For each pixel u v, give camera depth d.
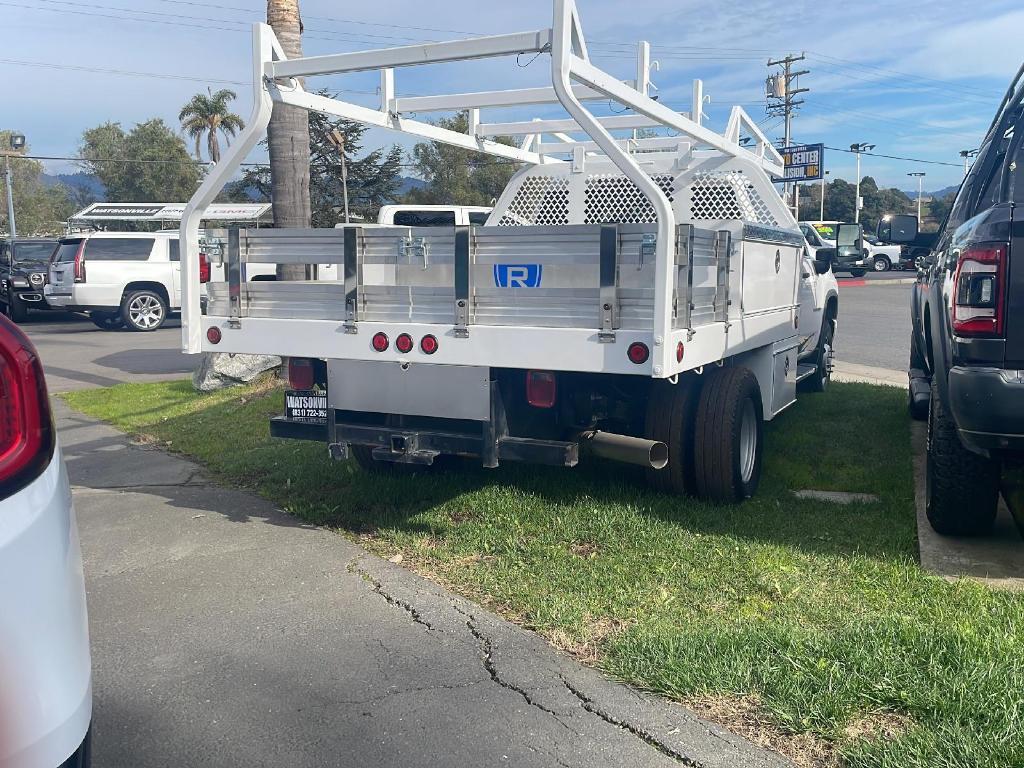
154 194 64.62
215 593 4.39
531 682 3.43
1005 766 2.70
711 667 3.36
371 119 5.89
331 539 5.16
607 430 5.59
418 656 3.68
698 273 4.74
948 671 3.23
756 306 6.12
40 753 1.70
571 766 2.90
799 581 4.25
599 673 3.48
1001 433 4.00
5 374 1.77
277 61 5.02
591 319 4.36
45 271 21.53
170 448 7.71
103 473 6.87
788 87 60.88
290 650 3.76
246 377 10.40
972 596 3.98
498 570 4.53
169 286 19.75
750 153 6.92
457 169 49.50
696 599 4.09
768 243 6.32
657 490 5.60
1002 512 5.31
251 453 7.20
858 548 4.71
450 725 3.16
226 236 5.23
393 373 4.90
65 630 1.78
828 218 94.19
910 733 2.90
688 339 4.52
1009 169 5.30
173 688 3.46
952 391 4.12
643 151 7.56
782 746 2.95
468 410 4.73
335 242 4.92
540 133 7.35
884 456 6.79
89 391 10.93
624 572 4.43
